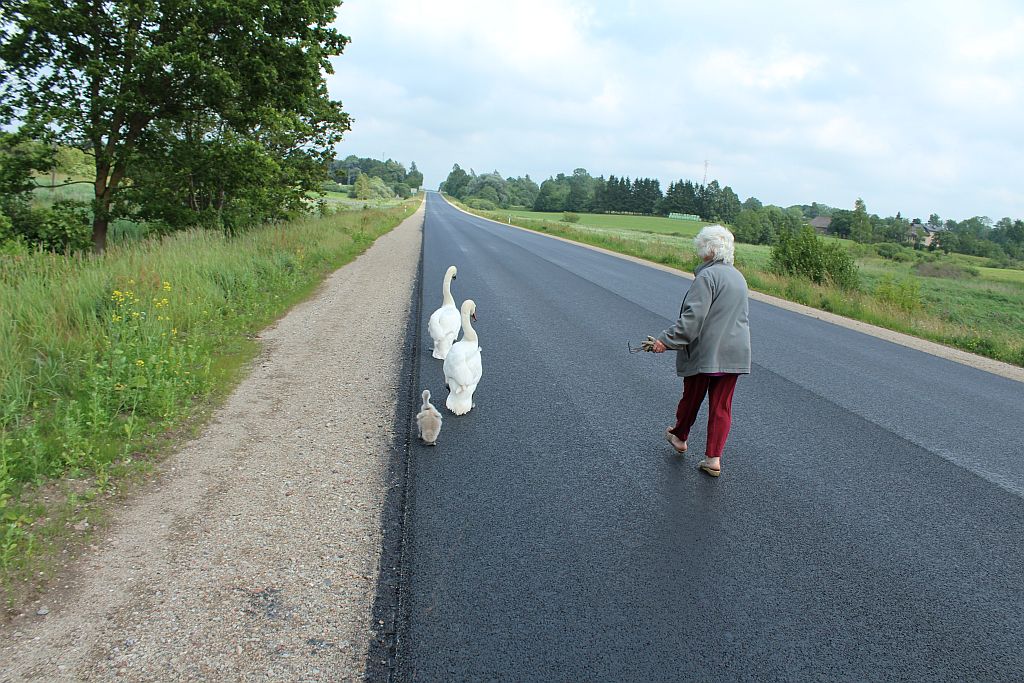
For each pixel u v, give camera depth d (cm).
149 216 1958
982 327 1792
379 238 2980
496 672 303
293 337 937
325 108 2619
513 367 841
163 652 312
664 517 461
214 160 1942
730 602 367
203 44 1766
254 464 517
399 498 470
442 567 386
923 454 616
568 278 1842
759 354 1026
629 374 832
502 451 564
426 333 996
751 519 466
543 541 420
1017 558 431
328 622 336
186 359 750
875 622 357
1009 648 339
